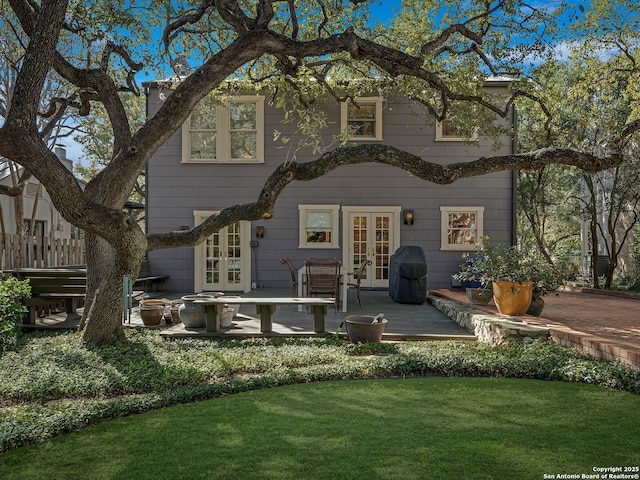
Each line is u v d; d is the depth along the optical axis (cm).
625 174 1263
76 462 281
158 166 1209
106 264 683
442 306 889
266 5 564
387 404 388
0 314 612
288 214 1205
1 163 1410
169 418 357
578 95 909
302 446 299
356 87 1029
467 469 266
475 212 1196
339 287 879
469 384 453
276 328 723
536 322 662
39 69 454
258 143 1207
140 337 661
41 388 439
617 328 625
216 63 562
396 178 1202
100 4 739
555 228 2027
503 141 1193
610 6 796
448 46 802
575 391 426
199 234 621
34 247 930
